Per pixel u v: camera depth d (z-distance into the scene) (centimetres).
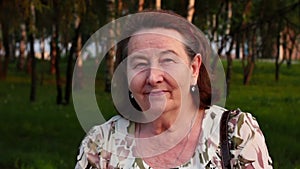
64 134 1057
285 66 3288
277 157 784
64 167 743
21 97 1900
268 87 2406
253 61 2461
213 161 186
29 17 1128
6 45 2555
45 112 1416
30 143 949
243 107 1484
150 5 1487
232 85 2450
